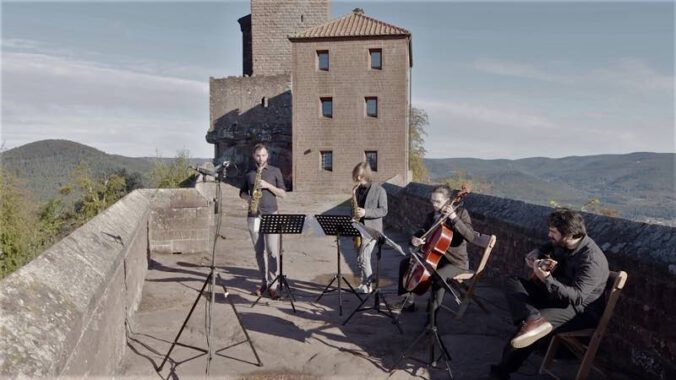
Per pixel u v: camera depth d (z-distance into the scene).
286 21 43.88
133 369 4.57
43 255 3.37
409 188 12.92
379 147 34.47
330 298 7.02
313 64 34.59
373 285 7.85
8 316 2.44
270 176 7.17
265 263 7.09
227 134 43.03
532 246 6.33
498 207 7.59
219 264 9.13
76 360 2.88
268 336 5.44
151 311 6.29
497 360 4.84
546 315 4.10
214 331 5.59
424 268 4.98
